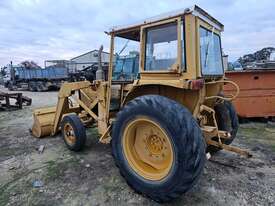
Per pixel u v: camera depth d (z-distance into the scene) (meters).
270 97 6.40
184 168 2.45
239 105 6.41
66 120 4.42
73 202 2.79
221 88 3.86
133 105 2.91
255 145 4.58
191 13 2.72
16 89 22.91
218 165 3.66
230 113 3.96
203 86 2.84
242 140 4.90
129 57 3.61
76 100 4.70
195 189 2.99
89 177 3.37
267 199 2.76
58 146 4.71
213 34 3.42
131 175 2.96
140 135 3.04
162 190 2.63
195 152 2.43
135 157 3.05
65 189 3.07
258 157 3.98
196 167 2.44
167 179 2.60
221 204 2.68
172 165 2.55
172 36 2.94
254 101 6.41
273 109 6.43
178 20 2.82
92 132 5.49
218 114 3.85
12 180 3.35
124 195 2.91
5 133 5.88
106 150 4.39
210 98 3.27
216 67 3.59
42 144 4.87
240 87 6.38
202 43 3.05
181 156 2.46
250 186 3.05
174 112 2.56
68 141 4.48
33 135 5.48
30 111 9.21
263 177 3.29
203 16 2.98
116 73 3.75
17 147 4.75
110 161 3.88
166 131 2.58
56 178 3.36
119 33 3.56
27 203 2.79
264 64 9.71
